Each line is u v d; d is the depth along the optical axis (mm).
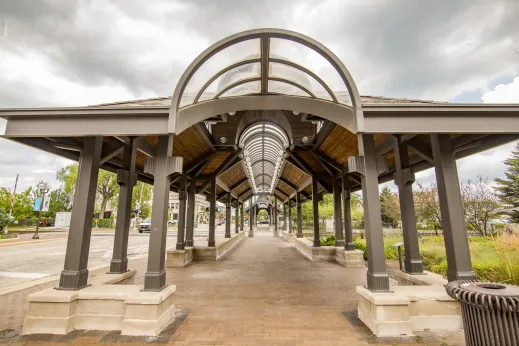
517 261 5441
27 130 3703
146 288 3600
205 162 9062
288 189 18078
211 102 4309
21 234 23172
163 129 3756
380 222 3773
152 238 3713
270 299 4977
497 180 19609
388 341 3191
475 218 13578
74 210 3857
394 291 3664
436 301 3551
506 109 3639
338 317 4020
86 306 3562
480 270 5430
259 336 3342
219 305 4598
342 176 9086
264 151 13211
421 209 16469
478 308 2207
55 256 10930
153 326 3344
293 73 4285
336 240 10250
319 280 6633
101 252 12352
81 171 3951
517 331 2035
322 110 4234
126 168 5051
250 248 14602
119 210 5051
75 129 3742
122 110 3727
